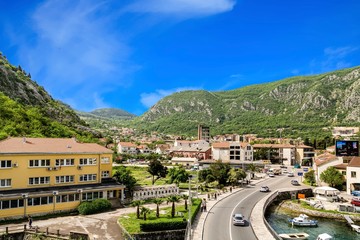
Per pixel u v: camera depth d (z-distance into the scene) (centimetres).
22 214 5244
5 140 5922
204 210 6175
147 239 4666
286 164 18012
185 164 16262
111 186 6359
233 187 9350
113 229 4831
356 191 8194
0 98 11912
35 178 5622
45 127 11094
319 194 8331
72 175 6103
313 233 5709
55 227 4856
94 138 15000
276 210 7388
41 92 18575
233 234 4562
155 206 6347
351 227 6078
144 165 15212
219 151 16888
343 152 9519
